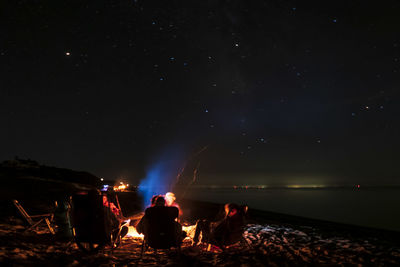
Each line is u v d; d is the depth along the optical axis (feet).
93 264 12.05
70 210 13.94
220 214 16.80
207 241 15.87
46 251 12.82
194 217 34.12
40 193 35.73
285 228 26.40
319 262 14.21
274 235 22.66
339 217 55.77
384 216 57.21
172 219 13.78
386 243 19.72
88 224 13.47
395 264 14.20
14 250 11.52
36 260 10.94
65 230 16.38
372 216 57.21
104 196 14.61
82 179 62.39
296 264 13.71
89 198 13.56
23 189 36.32
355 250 17.37
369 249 17.70
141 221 14.78
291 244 19.03
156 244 13.62
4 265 9.53
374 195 169.78
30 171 53.88
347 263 14.19
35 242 14.33
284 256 15.29
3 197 29.50
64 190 40.91
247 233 23.59
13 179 41.09
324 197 145.79
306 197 145.59
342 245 18.90
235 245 17.94
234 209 15.57
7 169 51.21
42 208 26.43
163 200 14.48
